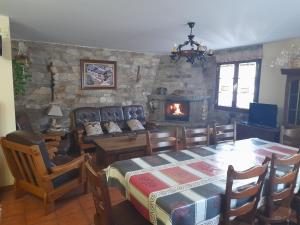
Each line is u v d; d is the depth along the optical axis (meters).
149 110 6.34
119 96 5.83
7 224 2.38
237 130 4.80
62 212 2.61
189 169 1.98
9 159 2.70
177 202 1.44
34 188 2.67
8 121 3.01
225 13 2.68
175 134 2.64
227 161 2.19
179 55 3.00
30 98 4.79
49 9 2.57
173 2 2.34
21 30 3.64
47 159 2.54
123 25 3.25
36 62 4.75
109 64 5.55
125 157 3.76
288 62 4.23
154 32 3.66
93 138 4.49
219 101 5.93
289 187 1.89
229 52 5.41
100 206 1.59
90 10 2.60
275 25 3.20
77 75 5.21
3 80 2.93
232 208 1.61
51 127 4.75
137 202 1.70
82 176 2.91
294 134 2.95
